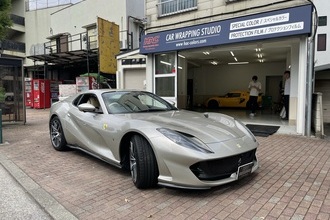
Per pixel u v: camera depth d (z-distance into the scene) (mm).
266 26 7301
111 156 4254
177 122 3865
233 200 3279
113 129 4109
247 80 19531
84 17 21078
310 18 6645
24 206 3398
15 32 28250
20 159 5340
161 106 5066
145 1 10695
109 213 3074
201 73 20906
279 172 4242
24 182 4094
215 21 8336
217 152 3275
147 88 10781
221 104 17797
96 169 4641
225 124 4070
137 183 3635
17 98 10203
